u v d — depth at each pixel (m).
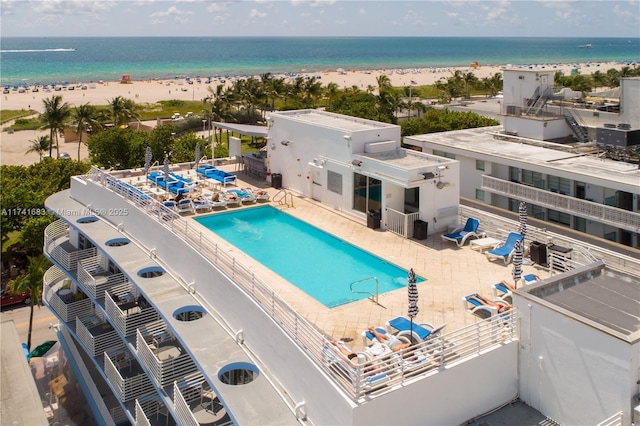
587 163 32.94
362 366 12.82
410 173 23.31
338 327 16.58
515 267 16.34
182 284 20.36
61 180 51.06
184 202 27.80
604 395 13.40
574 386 14.07
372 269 21.30
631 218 28.61
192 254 19.81
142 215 23.91
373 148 27.11
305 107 105.31
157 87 186.75
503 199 36.38
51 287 31.20
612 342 13.05
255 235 24.97
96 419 25.52
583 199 32.09
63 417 28.12
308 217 26.86
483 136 42.56
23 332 37.69
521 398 15.45
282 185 32.06
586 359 13.70
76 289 30.11
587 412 13.87
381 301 18.25
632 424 12.78
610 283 16.33
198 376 18.25
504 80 44.34
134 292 24.61
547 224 31.34
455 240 23.12
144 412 20.70
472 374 14.48
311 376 13.70
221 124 37.78
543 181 34.00
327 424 13.26
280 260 22.06
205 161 37.69
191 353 16.03
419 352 14.03
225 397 14.34
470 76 125.00
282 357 14.87
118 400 22.88
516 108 43.16
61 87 182.75
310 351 13.92
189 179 32.81
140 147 61.50
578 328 13.77
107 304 23.08
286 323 14.93
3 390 18.67
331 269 21.25
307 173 29.86
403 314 17.38
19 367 19.89
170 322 17.62
